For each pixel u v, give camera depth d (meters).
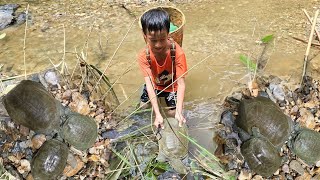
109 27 4.23
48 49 3.95
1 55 3.88
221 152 3.03
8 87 3.28
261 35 4.07
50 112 3.09
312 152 2.96
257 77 3.55
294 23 4.21
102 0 4.68
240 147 3.04
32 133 3.08
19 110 3.04
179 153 2.89
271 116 3.05
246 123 3.08
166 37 2.65
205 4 4.56
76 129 3.02
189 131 3.19
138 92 3.48
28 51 3.93
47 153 2.89
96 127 3.15
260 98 3.24
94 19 4.35
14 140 3.05
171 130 2.92
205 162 2.96
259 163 2.88
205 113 3.32
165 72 2.98
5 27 4.25
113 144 3.11
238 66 3.71
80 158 3.01
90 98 3.36
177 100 2.92
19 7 4.55
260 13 4.39
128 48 3.95
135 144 3.09
